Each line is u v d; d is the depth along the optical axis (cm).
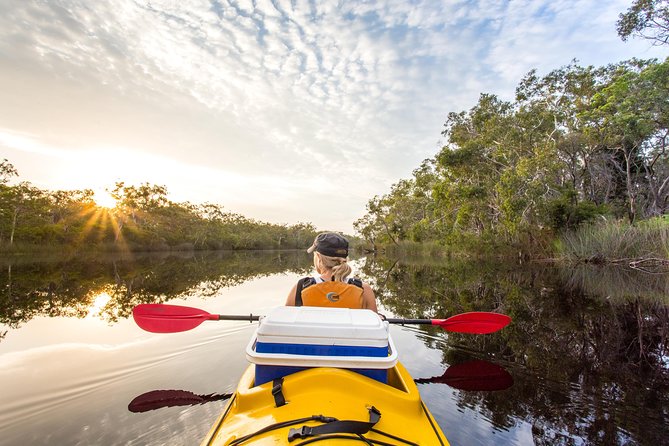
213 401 279
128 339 455
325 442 125
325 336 164
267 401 160
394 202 4269
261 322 178
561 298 778
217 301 764
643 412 263
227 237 8212
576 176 2212
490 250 2148
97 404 274
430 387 310
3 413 256
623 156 2156
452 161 2212
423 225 2980
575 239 1688
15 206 3497
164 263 2362
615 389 305
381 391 161
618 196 2233
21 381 317
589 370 352
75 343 438
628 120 1759
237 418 159
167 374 336
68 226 4300
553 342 452
